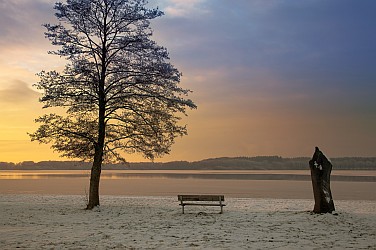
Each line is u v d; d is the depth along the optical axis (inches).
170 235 454.6
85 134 789.2
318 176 618.2
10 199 1046.4
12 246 393.4
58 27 779.4
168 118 815.7
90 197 770.2
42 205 844.6
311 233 461.1
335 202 975.0
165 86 815.1
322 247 380.8
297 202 948.6
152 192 1601.9
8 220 602.9
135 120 809.5
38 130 778.2
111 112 802.8
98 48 791.7
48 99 772.6
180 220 582.2
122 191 1678.2
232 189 1813.5
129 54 808.9
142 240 424.8
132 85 798.5
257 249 373.1
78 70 772.6
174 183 2596.0
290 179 3292.3
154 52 805.9
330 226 506.6
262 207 807.7
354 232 466.9
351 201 1019.3
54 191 1651.1
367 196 1316.4
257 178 3636.8
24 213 691.4
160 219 598.2
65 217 637.3
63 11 772.0
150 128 810.2
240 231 477.7
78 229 510.3
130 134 814.5
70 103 792.9
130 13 794.8
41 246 393.4
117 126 821.2
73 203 911.0
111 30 795.4
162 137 823.7
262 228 498.0
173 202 938.1
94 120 817.5
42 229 511.8
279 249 372.8
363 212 711.7
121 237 445.4
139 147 826.8
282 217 582.9
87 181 2999.5
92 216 647.8
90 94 781.3
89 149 807.7
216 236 444.8
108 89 792.3
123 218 617.9
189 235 453.1
